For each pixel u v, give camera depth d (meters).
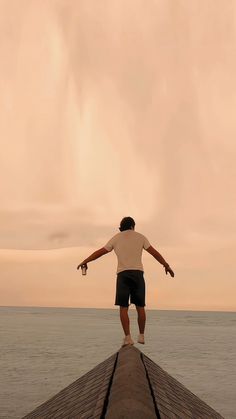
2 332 117.19
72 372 43.25
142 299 6.60
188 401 5.47
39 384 35.84
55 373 42.38
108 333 119.88
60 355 59.56
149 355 62.50
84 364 49.84
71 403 5.06
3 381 37.16
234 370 47.28
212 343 91.38
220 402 30.30
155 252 6.69
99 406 3.27
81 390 5.41
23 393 31.78
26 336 102.56
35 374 41.44
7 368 45.62
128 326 6.61
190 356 61.78
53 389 33.62
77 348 71.25
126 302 6.60
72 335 109.62
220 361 55.84
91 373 6.50
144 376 4.44
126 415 2.65
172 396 4.64
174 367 49.31
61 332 123.50
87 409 3.71
